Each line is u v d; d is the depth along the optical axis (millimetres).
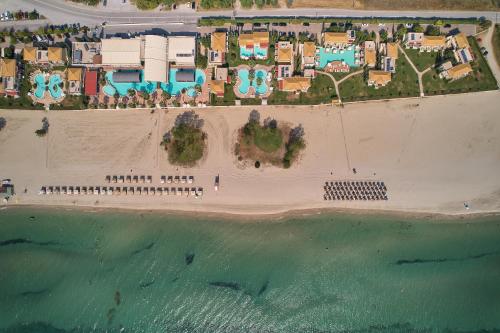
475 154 99125
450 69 97750
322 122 99562
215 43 98250
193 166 99625
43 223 100438
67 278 99500
